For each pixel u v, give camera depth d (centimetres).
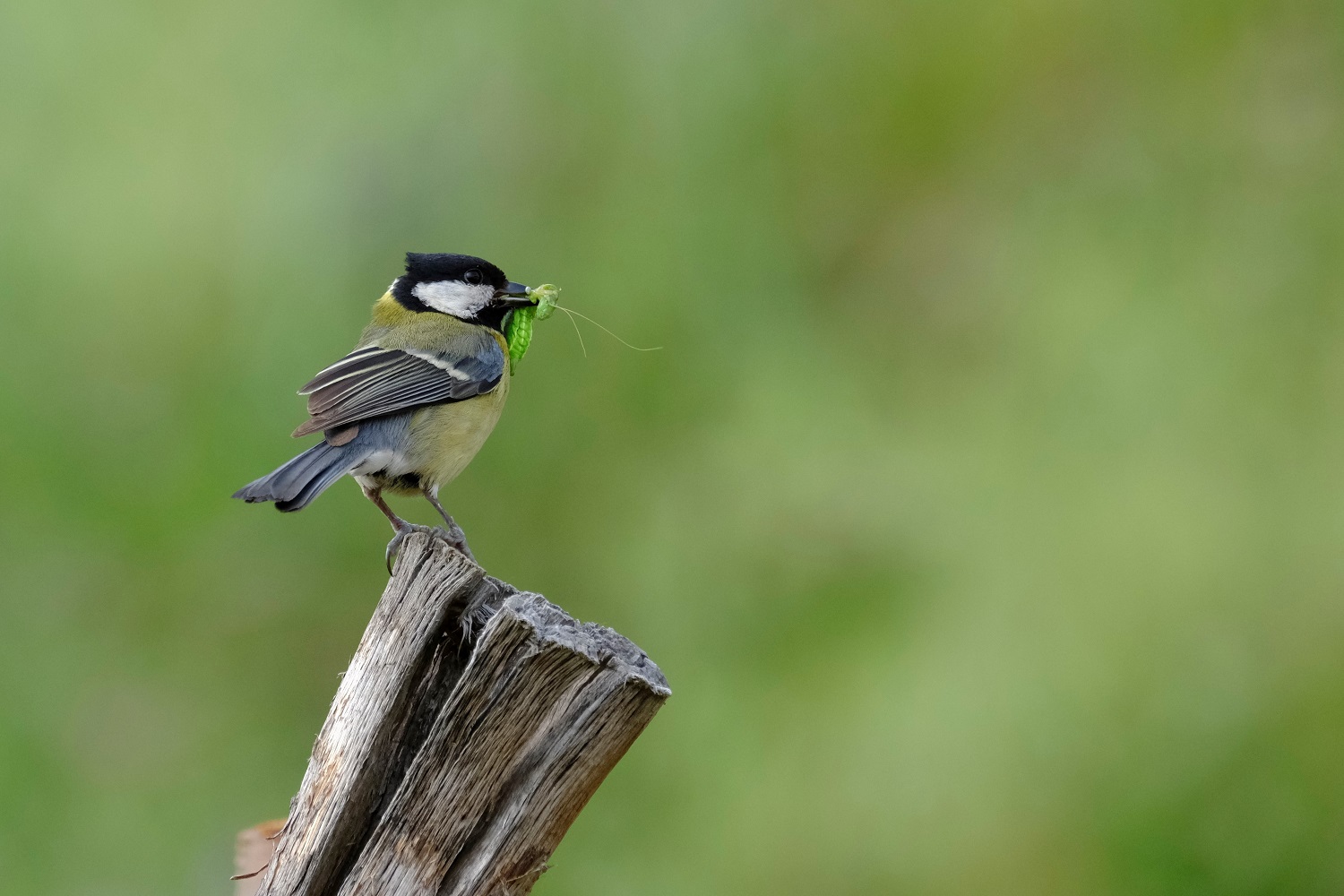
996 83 1391
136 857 1065
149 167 1255
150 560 1147
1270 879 961
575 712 462
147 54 1282
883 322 1305
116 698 1116
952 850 1003
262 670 1141
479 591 489
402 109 1246
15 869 1052
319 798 488
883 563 1149
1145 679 1027
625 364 1219
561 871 1069
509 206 1241
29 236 1223
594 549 1179
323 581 1152
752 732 1088
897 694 1069
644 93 1305
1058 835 990
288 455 1148
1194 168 1302
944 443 1210
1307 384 1155
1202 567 1062
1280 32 1321
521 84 1275
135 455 1169
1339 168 1252
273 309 1190
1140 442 1151
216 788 1097
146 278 1220
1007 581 1102
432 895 464
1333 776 984
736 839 1046
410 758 487
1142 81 1360
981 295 1311
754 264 1287
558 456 1191
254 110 1267
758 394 1240
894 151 1358
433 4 1290
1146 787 991
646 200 1273
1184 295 1223
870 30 1369
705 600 1154
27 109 1259
